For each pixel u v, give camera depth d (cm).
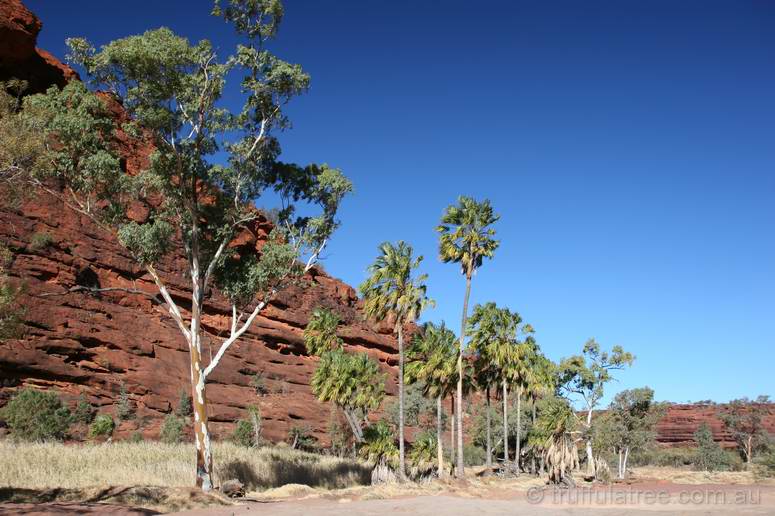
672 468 7812
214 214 2483
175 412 5369
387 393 7950
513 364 4628
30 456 2603
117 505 1712
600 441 4781
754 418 9012
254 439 5241
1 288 2025
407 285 3475
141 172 2391
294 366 7331
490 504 2056
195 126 2334
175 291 6306
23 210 5247
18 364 4566
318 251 2622
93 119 2198
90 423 4531
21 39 5297
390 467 3341
